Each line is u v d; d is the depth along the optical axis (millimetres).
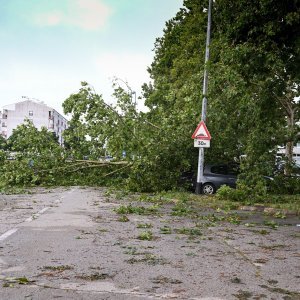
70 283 5070
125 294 4699
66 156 22188
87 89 21547
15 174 21406
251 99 18750
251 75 14906
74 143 22328
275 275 5672
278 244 7996
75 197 16953
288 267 6152
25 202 14789
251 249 7449
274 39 13727
